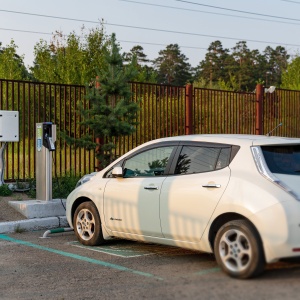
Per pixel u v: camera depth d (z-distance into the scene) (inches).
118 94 497.7
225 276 245.9
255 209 233.8
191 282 238.7
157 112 571.2
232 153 258.4
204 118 610.5
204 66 3479.3
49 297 222.8
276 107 701.3
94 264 277.4
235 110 645.9
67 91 544.4
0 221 377.7
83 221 327.3
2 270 267.3
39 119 499.8
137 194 290.4
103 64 988.6
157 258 290.0
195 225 259.9
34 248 318.7
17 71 1003.3
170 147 286.5
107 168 319.6
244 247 238.8
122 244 328.2
